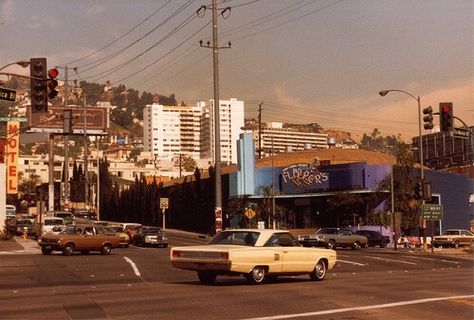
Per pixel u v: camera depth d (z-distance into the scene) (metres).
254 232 20.17
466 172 95.94
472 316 13.40
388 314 13.61
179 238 64.94
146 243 49.75
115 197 107.44
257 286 19.22
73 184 81.06
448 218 73.31
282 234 20.66
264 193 68.19
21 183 164.62
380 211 63.09
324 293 17.56
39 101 26.34
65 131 44.28
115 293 17.48
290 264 20.36
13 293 17.59
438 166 111.50
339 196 63.72
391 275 25.41
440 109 36.09
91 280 22.27
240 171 70.31
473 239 56.81
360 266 30.97
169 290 18.23
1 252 39.12
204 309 14.26
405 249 51.66
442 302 15.75
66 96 78.00
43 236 36.88
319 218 67.25
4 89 27.06
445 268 31.16
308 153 80.25
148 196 95.31
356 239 50.62
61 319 12.73
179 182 93.12
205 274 20.58
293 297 16.53
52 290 18.47
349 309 14.36
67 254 36.34
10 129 66.50
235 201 67.81
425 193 47.16
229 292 17.61
